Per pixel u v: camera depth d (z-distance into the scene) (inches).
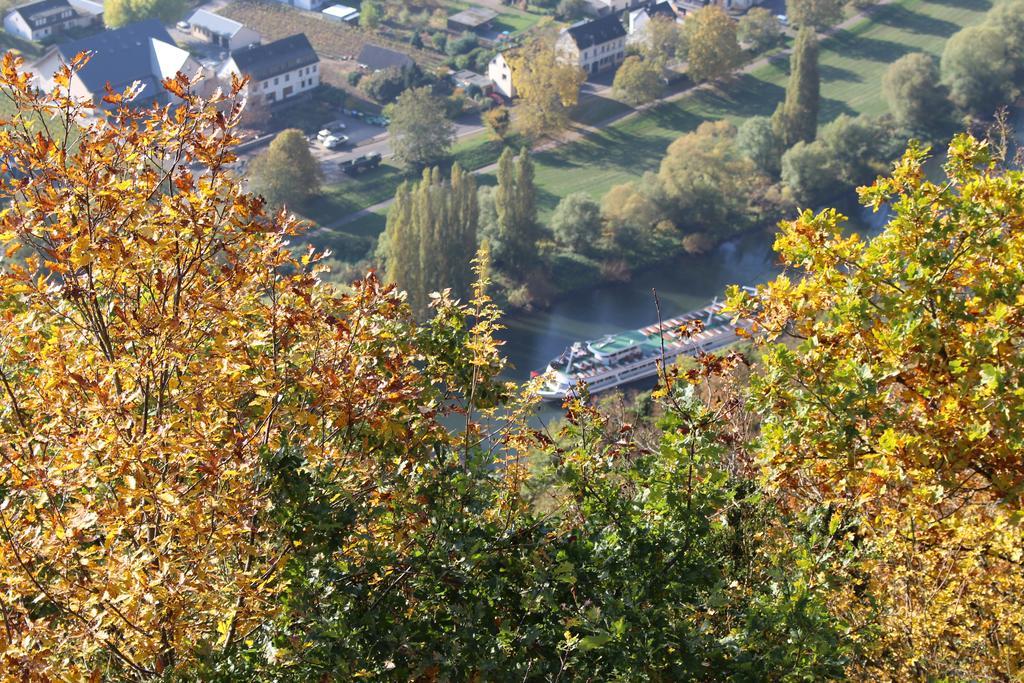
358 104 4712.1
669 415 512.7
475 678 450.3
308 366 500.4
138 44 4722.0
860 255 609.6
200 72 491.2
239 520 432.8
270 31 5561.0
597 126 4512.8
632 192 3496.6
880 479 540.1
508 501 526.9
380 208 3806.6
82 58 470.6
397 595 474.9
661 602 491.5
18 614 414.6
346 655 430.3
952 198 582.6
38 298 475.2
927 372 564.4
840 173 3708.2
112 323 481.1
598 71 5059.1
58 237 461.7
